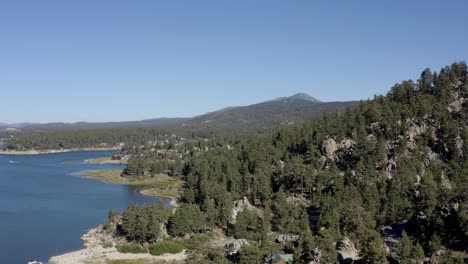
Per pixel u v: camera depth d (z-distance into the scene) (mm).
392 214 179625
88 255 185875
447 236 145875
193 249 186375
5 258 181250
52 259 180625
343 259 140375
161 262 178500
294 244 166125
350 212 175125
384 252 129000
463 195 163000
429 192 169250
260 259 152125
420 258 128625
